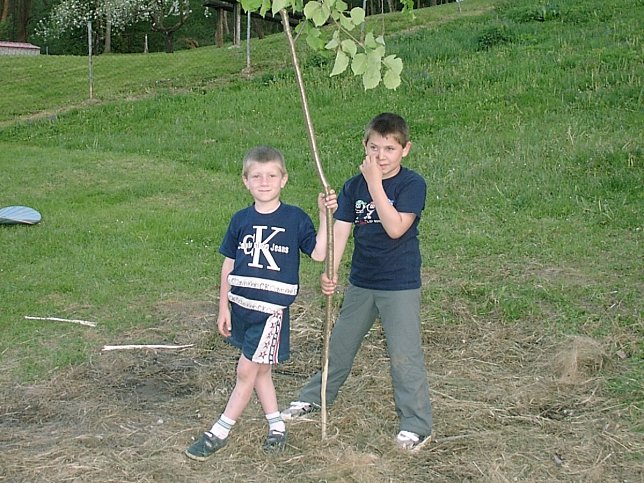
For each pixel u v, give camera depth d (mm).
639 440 3973
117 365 5102
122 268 7141
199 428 4195
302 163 11102
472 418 4246
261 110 14133
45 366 5062
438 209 8672
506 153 10242
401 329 3910
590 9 18000
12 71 20203
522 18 18359
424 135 11711
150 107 15117
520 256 7113
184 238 8102
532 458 3826
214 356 5293
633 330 5391
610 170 9180
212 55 20250
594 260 6871
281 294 3689
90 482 3656
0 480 3674
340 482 3621
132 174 10969
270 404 3951
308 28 4012
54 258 7473
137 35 44375
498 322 5711
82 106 16375
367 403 4457
